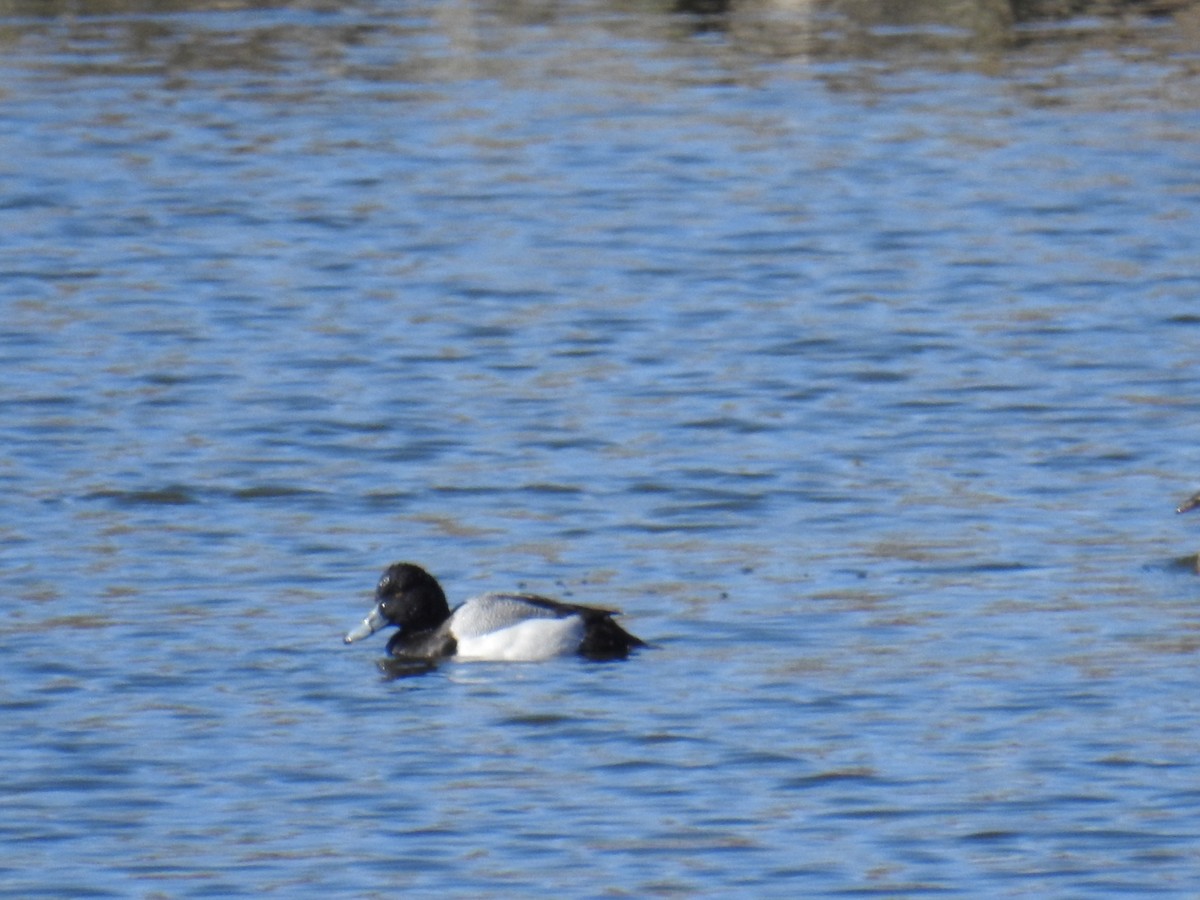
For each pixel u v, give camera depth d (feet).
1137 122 124.77
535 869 45.47
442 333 92.43
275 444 77.36
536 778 50.11
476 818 48.01
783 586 62.75
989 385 84.07
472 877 45.19
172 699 55.06
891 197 112.78
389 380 85.76
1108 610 60.18
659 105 130.41
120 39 145.59
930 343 89.97
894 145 121.90
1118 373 85.35
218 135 125.29
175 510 70.33
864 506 70.18
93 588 63.10
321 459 75.87
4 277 100.89
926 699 54.08
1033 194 112.68
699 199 113.39
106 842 47.09
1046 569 63.77
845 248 104.88
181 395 83.46
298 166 119.55
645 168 119.03
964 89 132.57
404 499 71.51
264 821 48.06
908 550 65.72
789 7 151.33
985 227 107.65
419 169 119.24
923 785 49.19
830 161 119.34
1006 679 55.26
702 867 45.44
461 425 79.82
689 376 86.07
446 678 56.54
